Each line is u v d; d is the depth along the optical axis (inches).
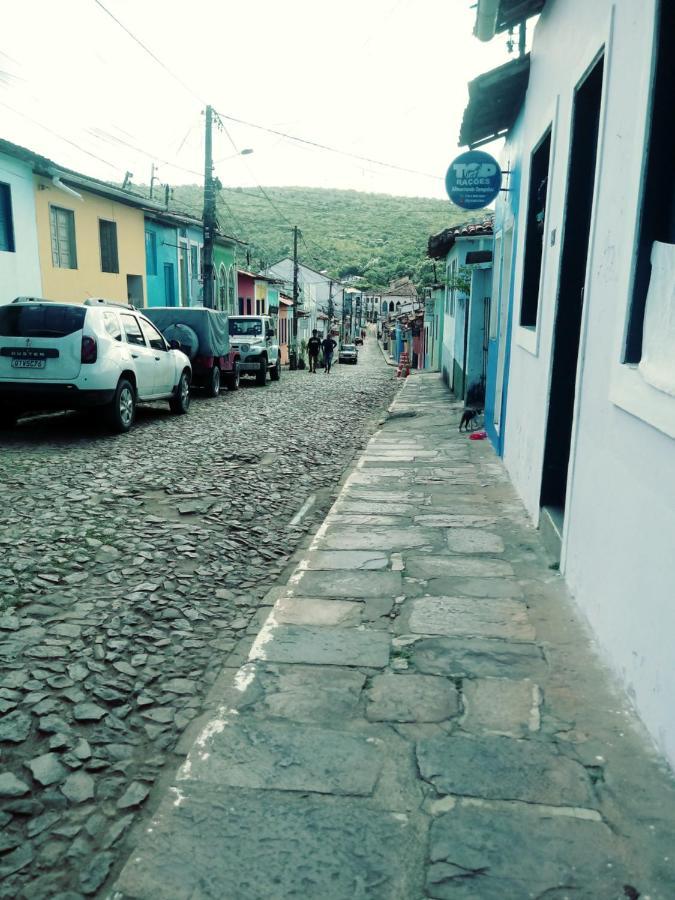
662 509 99.8
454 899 76.1
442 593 160.6
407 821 87.8
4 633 143.2
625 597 116.3
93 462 310.0
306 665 128.1
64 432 394.3
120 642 141.8
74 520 219.6
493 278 368.8
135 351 410.0
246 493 268.1
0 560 181.5
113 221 747.4
